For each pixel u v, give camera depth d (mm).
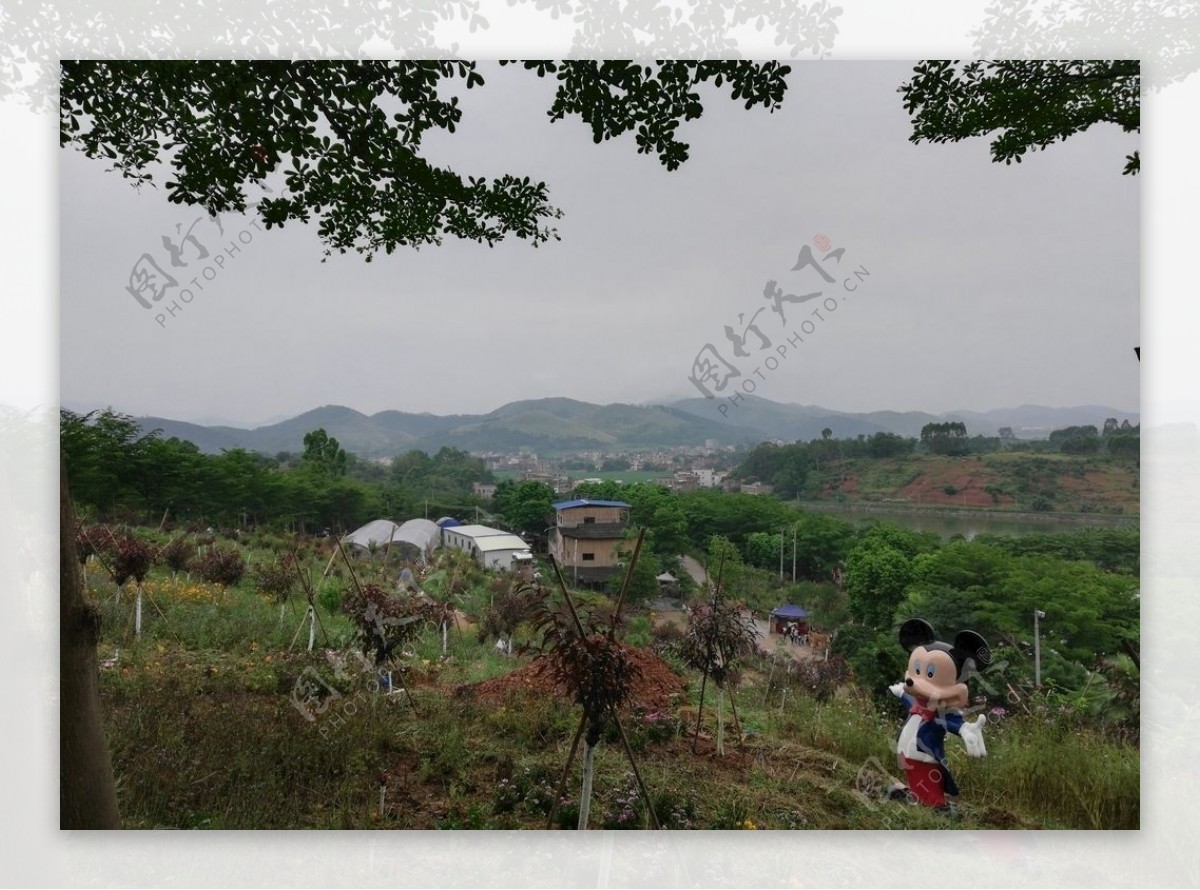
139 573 7449
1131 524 31156
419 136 3695
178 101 3502
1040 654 9984
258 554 16719
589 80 3574
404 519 45125
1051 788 4477
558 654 3564
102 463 22516
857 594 27312
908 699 4609
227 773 4066
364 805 4023
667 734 5617
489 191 4156
